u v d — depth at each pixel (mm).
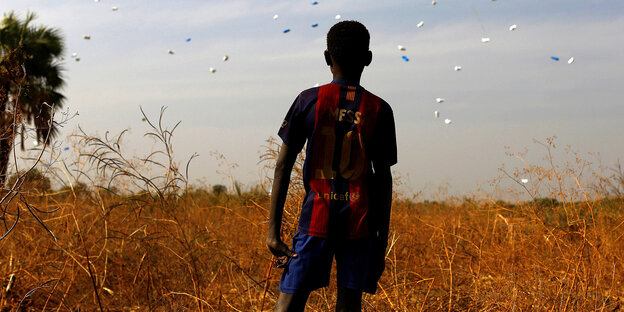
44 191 4551
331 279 4363
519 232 5012
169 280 4219
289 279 2428
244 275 4562
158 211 4688
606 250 4457
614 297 3965
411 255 4977
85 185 4453
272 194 2447
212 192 7332
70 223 4340
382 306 3898
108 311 3775
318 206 2412
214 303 4004
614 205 5422
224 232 5508
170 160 3879
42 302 3748
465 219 6422
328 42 2516
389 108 2496
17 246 4086
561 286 3686
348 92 2428
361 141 2412
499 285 3951
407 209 6438
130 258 4211
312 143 2422
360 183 2422
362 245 2432
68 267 4004
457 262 4961
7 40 13984
